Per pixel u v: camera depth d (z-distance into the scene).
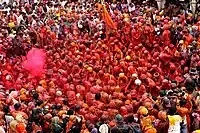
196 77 25.34
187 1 43.22
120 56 30.69
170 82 25.27
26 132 20.45
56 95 24.58
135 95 24.48
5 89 26.53
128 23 35.72
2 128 20.14
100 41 34.22
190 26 35.28
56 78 27.91
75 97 24.56
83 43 34.94
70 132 20.25
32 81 27.80
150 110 20.84
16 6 48.28
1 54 33.12
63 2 50.03
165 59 29.19
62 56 32.00
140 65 28.83
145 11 43.69
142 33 34.38
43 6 48.16
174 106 20.80
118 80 26.42
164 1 45.00
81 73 28.19
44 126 20.67
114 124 20.12
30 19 42.31
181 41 31.39
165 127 19.91
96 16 42.28
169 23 35.66
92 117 21.33
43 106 22.34
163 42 32.94
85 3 50.12
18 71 29.80
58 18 42.59
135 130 19.55
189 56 28.97
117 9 46.69
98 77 27.47
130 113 21.36
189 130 20.92
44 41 36.69
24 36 36.00
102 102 23.45
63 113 21.36
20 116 21.02
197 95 22.48
